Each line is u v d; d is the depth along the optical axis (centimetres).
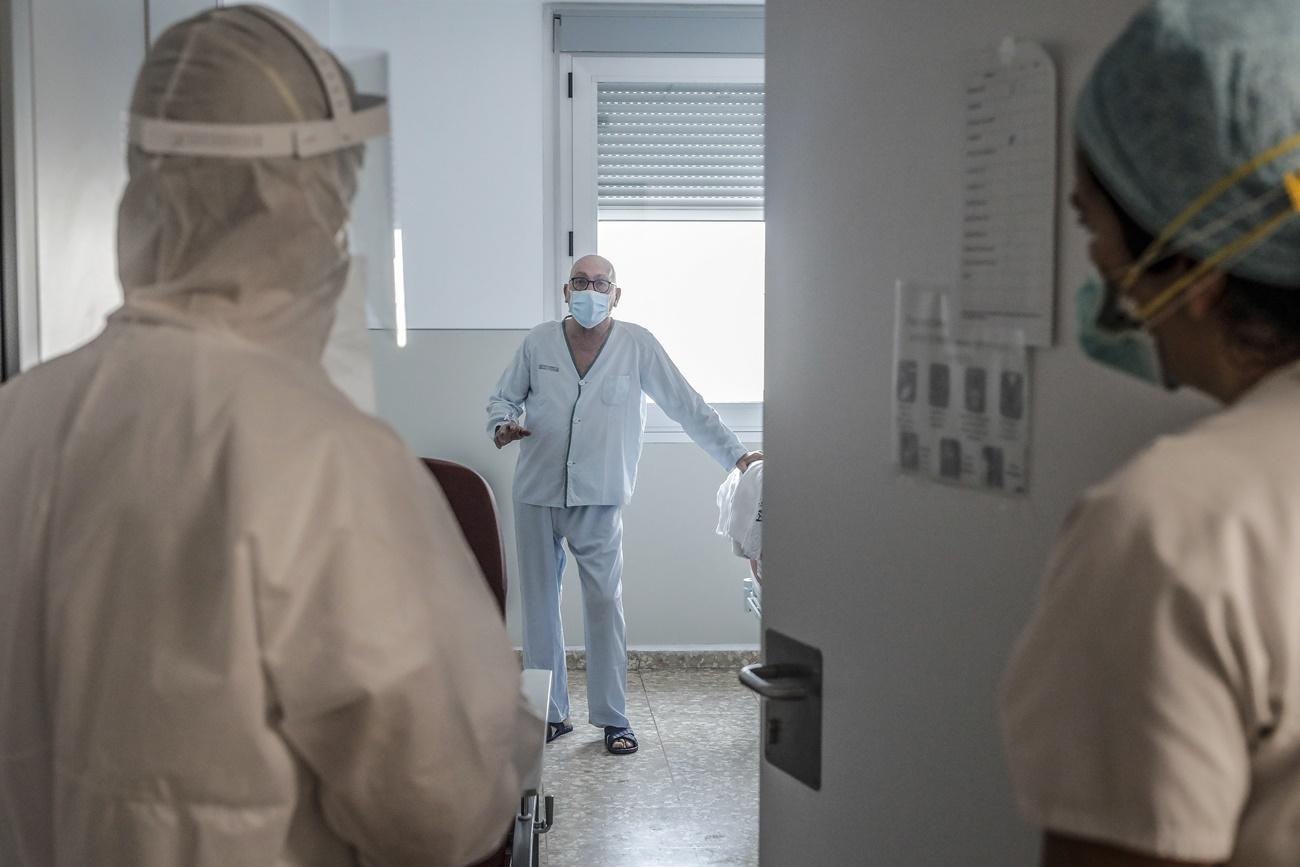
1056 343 101
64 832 99
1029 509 105
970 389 112
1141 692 67
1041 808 72
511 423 414
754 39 486
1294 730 66
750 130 494
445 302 487
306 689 97
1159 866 67
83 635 98
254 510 96
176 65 106
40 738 104
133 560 98
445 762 102
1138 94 73
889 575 126
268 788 98
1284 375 73
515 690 110
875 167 126
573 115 485
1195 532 67
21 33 168
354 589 98
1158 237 74
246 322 107
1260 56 69
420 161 482
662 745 418
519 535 427
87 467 101
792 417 146
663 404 429
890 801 126
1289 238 69
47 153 175
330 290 112
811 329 141
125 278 110
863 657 131
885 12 124
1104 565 69
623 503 421
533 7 480
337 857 107
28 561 103
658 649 498
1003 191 107
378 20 477
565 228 488
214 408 100
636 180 493
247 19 109
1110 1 94
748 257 504
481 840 108
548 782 384
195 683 96
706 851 332
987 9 108
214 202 105
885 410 126
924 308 118
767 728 154
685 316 506
